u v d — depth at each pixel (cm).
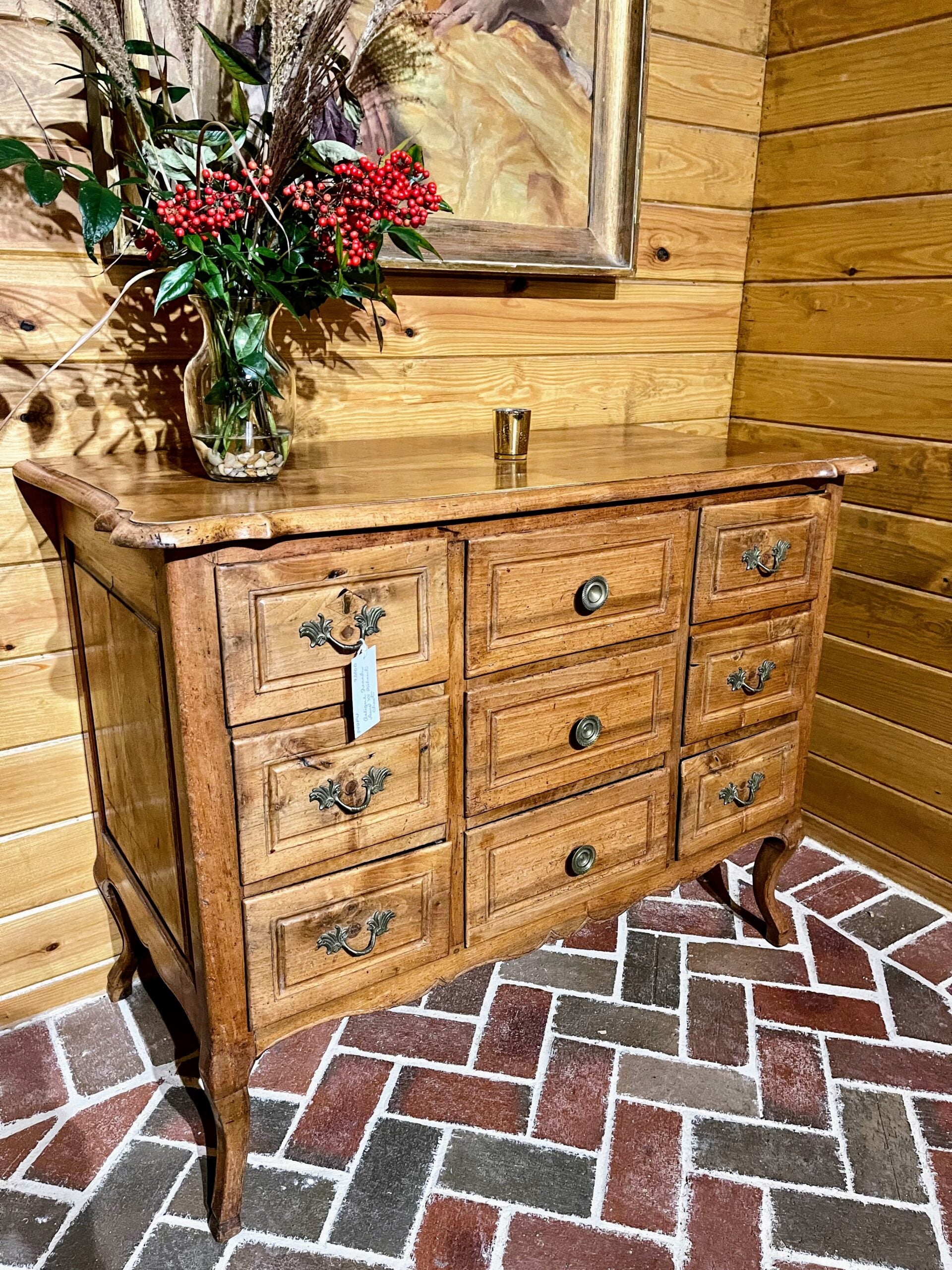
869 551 215
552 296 199
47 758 167
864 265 204
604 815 157
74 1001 180
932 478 199
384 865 134
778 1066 164
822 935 200
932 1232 135
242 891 122
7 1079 160
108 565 132
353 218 130
